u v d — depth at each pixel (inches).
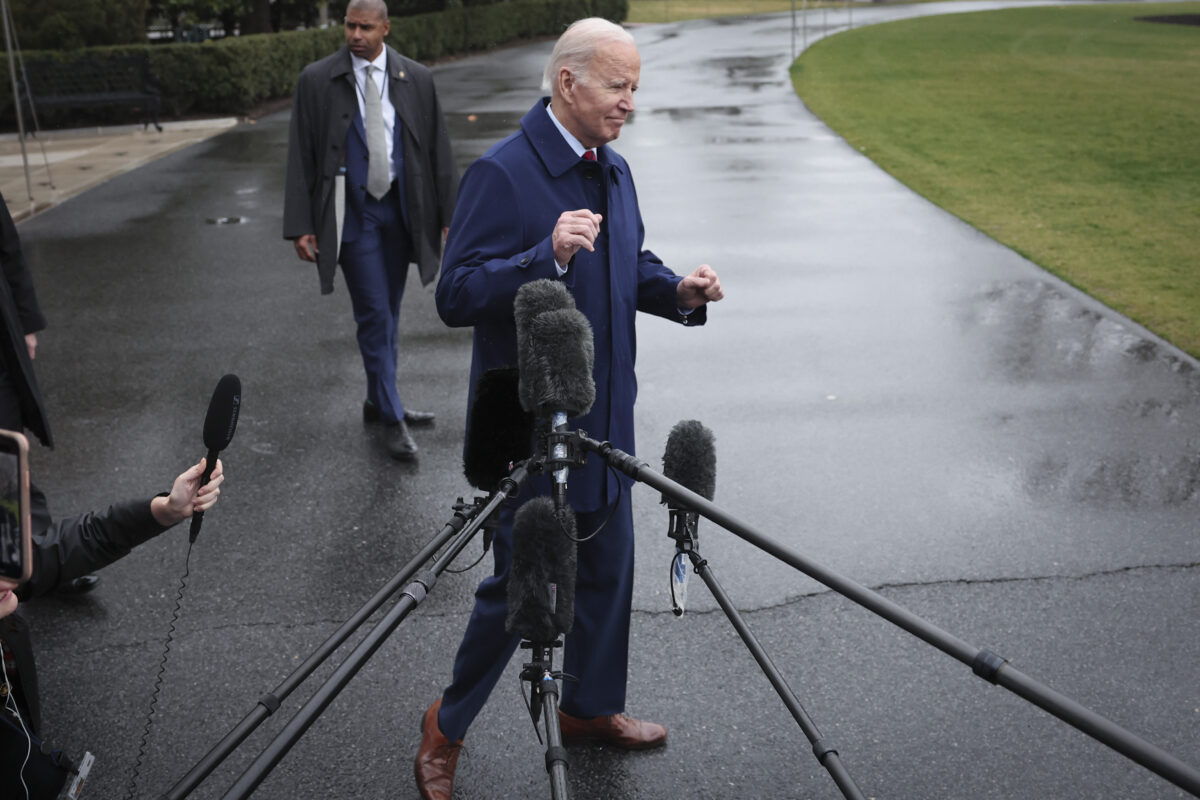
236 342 288.2
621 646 128.6
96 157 599.2
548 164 112.3
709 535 184.7
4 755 92.4
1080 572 171.6
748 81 881.5
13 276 162.1
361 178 210.1
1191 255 359.6
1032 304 308.2
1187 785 52.1
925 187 474.6
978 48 1143.0
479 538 182.7
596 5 1487.5
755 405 239.8
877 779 128.2
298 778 129.2
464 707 123.5
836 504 194.2
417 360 273.1
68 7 781.3
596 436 117.1
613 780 128.3
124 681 147.3
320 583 170.9
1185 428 225.0
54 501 199.9
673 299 121.9
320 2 1039.0
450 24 1111.6
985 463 209.8
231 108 759.7
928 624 62.4
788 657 151.3
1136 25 1423.5
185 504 94.5
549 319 88.4
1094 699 141.9
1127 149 564.7
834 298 316.2
